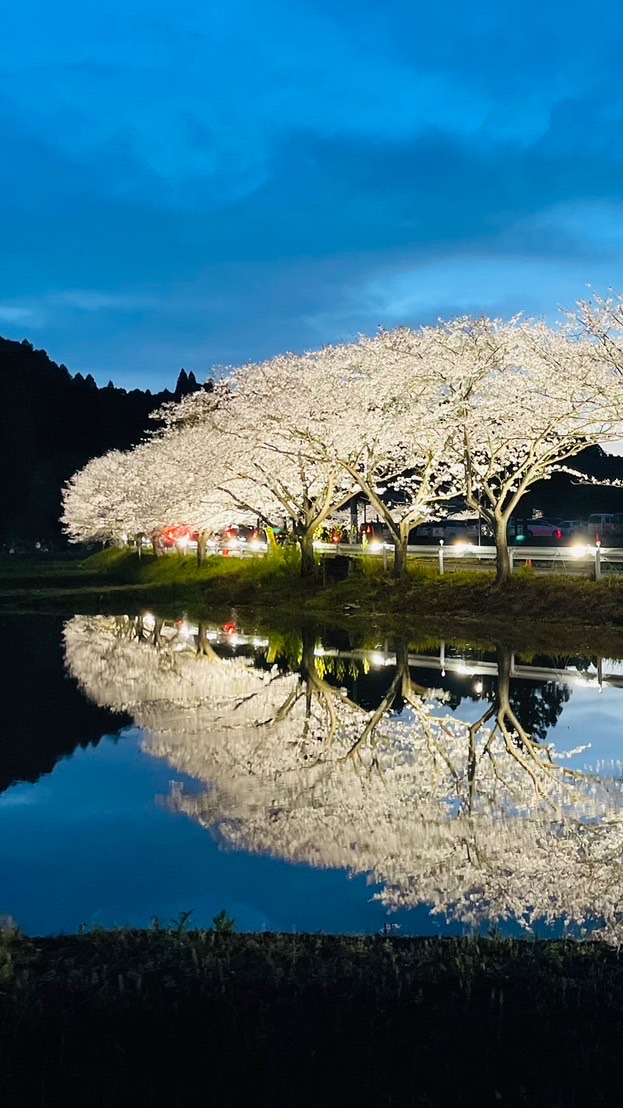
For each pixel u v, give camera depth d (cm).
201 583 4225
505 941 628
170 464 3950
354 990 523
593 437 2753
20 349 15625
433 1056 459
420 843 985
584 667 2108
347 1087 439
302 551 3762
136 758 1369
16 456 9038
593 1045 466
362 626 2950
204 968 548
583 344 2477
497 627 2684
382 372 2977
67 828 1048
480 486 2989
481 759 1359
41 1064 456
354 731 1562
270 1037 472
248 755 1393
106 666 2269
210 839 1005
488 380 2814
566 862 919
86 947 609
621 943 659
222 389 3888
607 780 1236
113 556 6425
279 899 827
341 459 3225
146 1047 467
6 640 2780
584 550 3028
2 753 1401
